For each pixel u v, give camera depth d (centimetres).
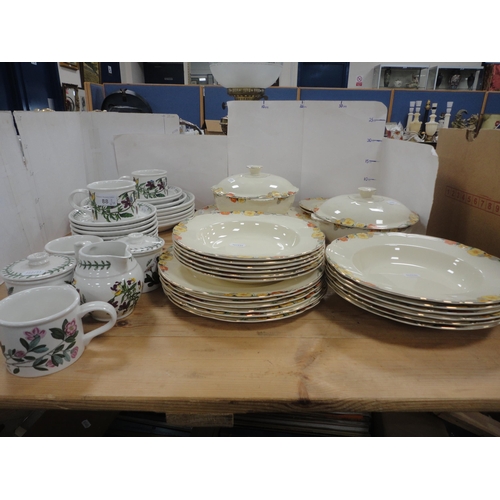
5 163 81
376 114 115
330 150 120
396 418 79
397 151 109
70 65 237
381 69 378
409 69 380
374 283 62
